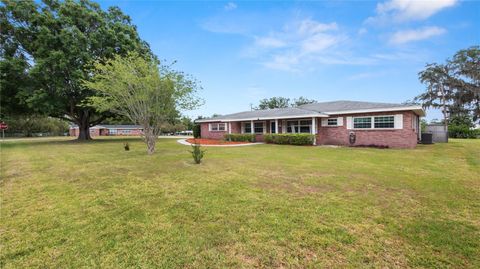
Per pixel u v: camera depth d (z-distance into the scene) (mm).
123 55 19641
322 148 13664
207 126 25797
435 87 30906
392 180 5492
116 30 20641
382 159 8875
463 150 11984
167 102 11859
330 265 2336
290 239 2824
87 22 19219
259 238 2854
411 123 13539
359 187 4930
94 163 8438
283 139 17109
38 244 2789
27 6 17234
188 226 3205
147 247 2703
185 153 11273
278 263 2381
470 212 3578
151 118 11883
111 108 12109
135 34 22016
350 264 2346
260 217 3443
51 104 17375
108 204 4102
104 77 11531
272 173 6352
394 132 13922
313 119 16234
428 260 2400
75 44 17500
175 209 3820
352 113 15531
